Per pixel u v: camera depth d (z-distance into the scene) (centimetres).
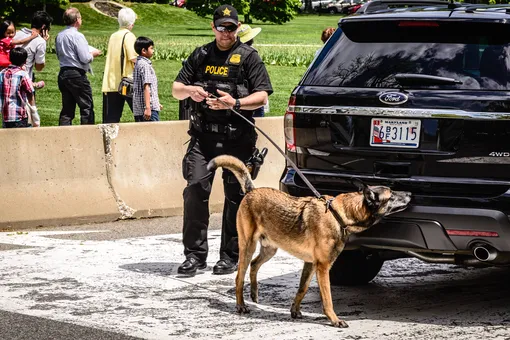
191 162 910
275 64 3550
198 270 941
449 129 716
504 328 726
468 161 710
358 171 756
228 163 795
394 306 800
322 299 734
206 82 905
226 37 891
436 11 773
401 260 1003
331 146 766
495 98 704
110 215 1230
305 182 773
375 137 745
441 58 738
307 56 3691
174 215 1286
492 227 696
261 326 731
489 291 859
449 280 906
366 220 713
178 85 905
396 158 736
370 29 779
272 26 6725
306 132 780
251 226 780
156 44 4241
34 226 1173
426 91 727
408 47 757
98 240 1094
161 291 847
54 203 1193
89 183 1228
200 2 6494
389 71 751
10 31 1675
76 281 879
